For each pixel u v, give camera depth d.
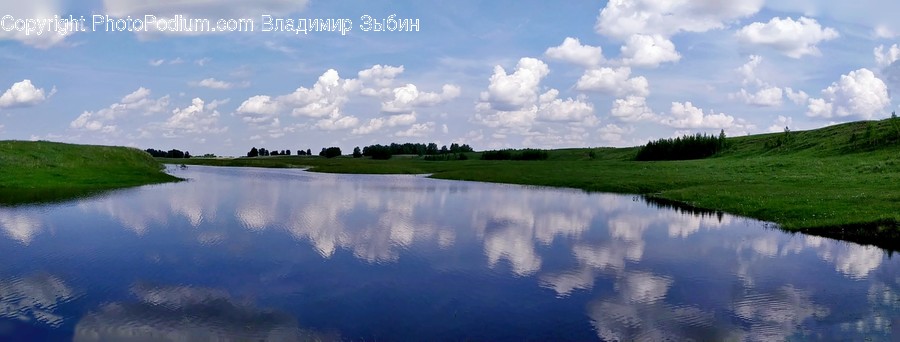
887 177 42.50
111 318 14.07
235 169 105.56
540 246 23.12
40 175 50.50
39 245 22.56
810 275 18.41
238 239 24.14
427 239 24.58
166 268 19.02
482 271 18.80
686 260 20.58
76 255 20.78
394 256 21.02
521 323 13.87
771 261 20.42
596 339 12.85
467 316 14.34
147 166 77.94
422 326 13.66
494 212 34.47
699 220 30.88
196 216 31.25
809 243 23.72
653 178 57.94
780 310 14.87
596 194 48.56
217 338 12.88
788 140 91.19
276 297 15.90
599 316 14.36
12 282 17.17
